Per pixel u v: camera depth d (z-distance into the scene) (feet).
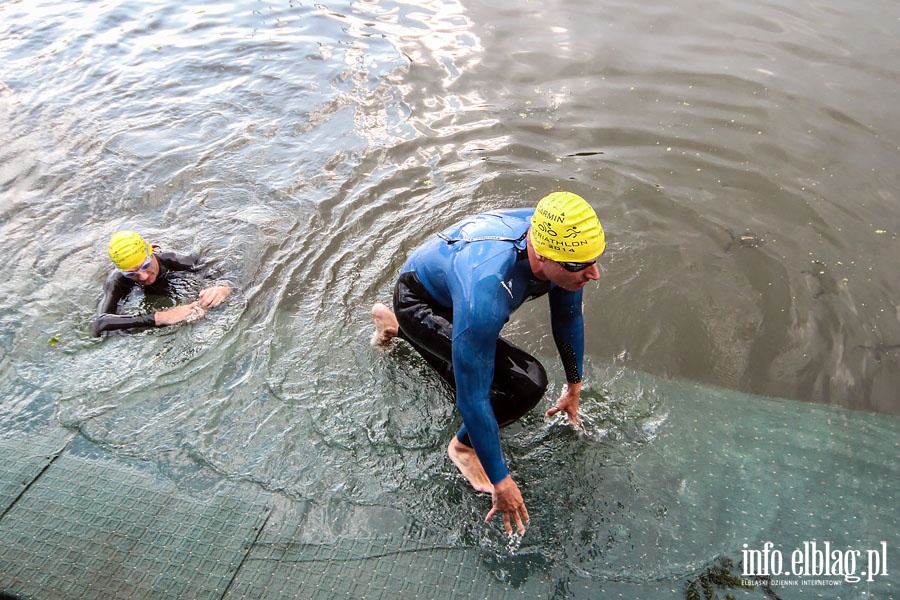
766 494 8.86
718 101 16.51
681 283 12.12
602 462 9.29
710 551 8.21
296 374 10.75
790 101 16.30
